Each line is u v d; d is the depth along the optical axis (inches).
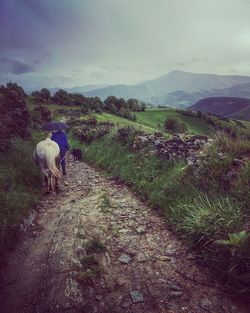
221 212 171.3
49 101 3243.1
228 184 208.8
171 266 157.0
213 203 186.9
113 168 372.8
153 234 194.4
